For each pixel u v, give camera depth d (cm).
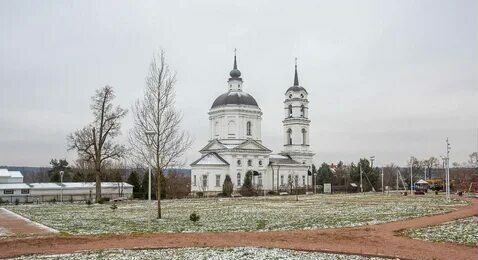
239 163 12788
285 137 14738
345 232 3209
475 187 11094
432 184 12512
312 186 13838
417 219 4119
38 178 17500
